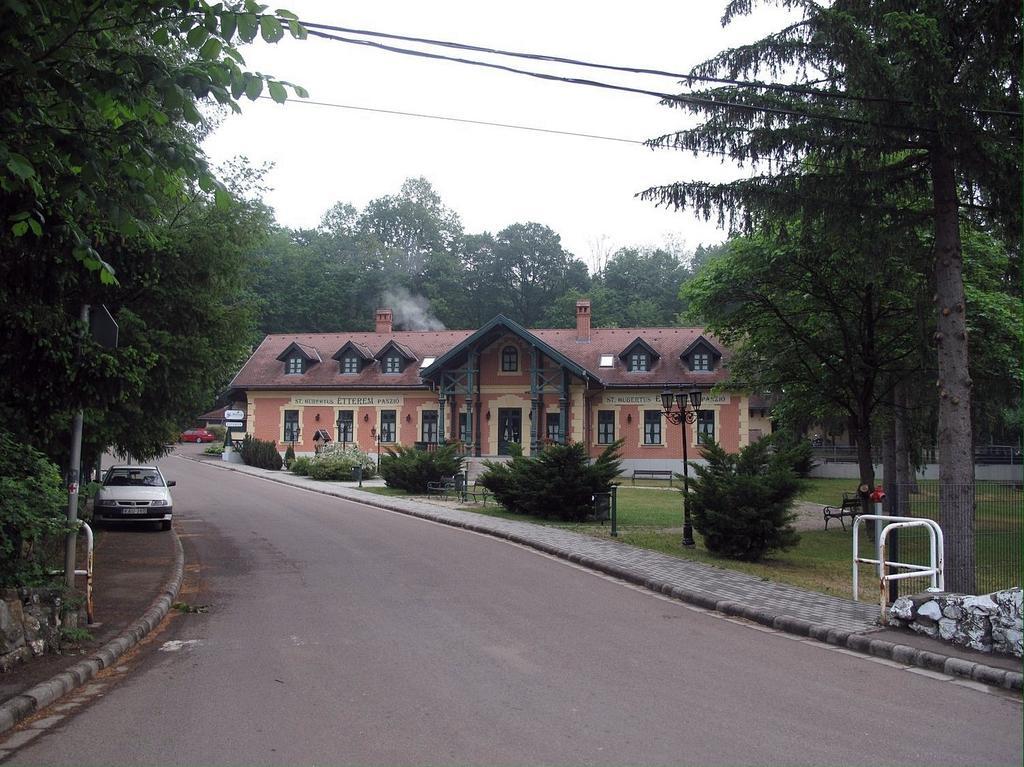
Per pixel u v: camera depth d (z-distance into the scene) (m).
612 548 15.74
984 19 10.48
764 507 14.95
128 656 7.87
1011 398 20.28
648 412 40.91
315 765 5.01
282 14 6.19
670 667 7.42
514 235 84.06
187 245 12.95
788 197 12.20
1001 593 7.62
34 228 6.25
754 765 5.02
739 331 21.05
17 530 8.19
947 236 12.10
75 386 7.99
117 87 6.49
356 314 79.81
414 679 6.94
